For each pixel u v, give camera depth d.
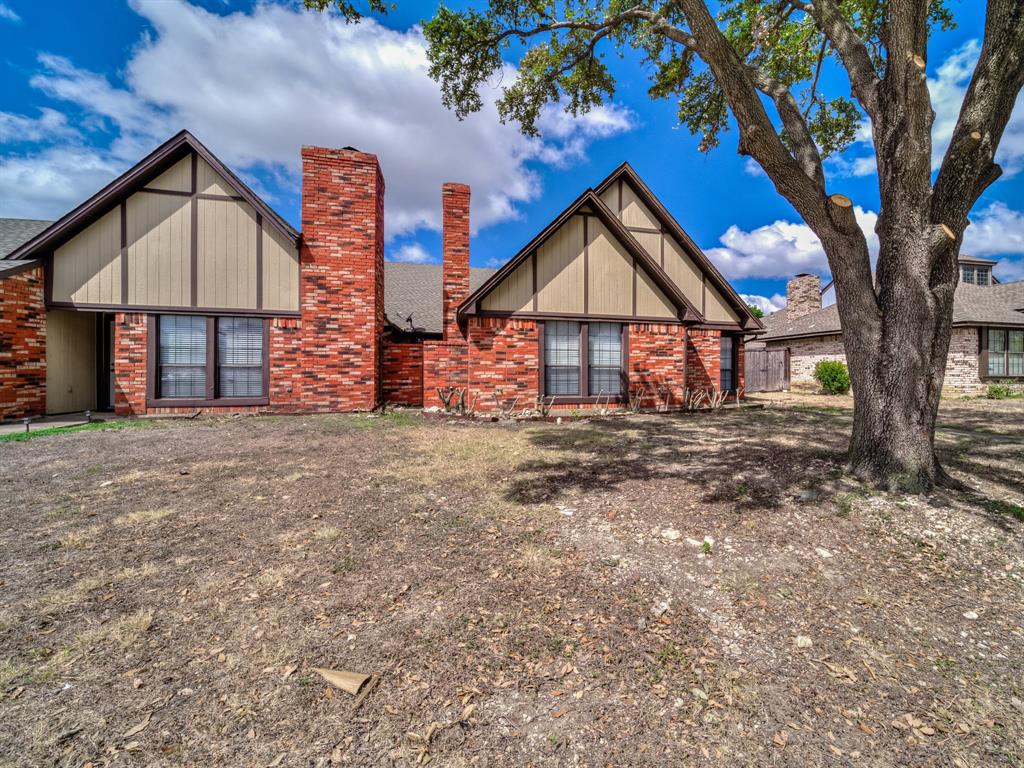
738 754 1.90
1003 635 2.74
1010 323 17.50
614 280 12.50
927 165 4.88
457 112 10.36
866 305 5.25
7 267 9.61
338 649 2.50
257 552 3.66
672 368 12.91
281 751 1.86
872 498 4.70
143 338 10.52
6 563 3.40
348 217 11.62
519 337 11.85
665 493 5.12
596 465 6.37
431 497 5.03
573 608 2.95
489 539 3.97
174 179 10.72
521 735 1.98
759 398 17.75
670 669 2.40
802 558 3.64
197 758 1.82
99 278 10.32
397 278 18.03
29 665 2.31
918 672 2.41
